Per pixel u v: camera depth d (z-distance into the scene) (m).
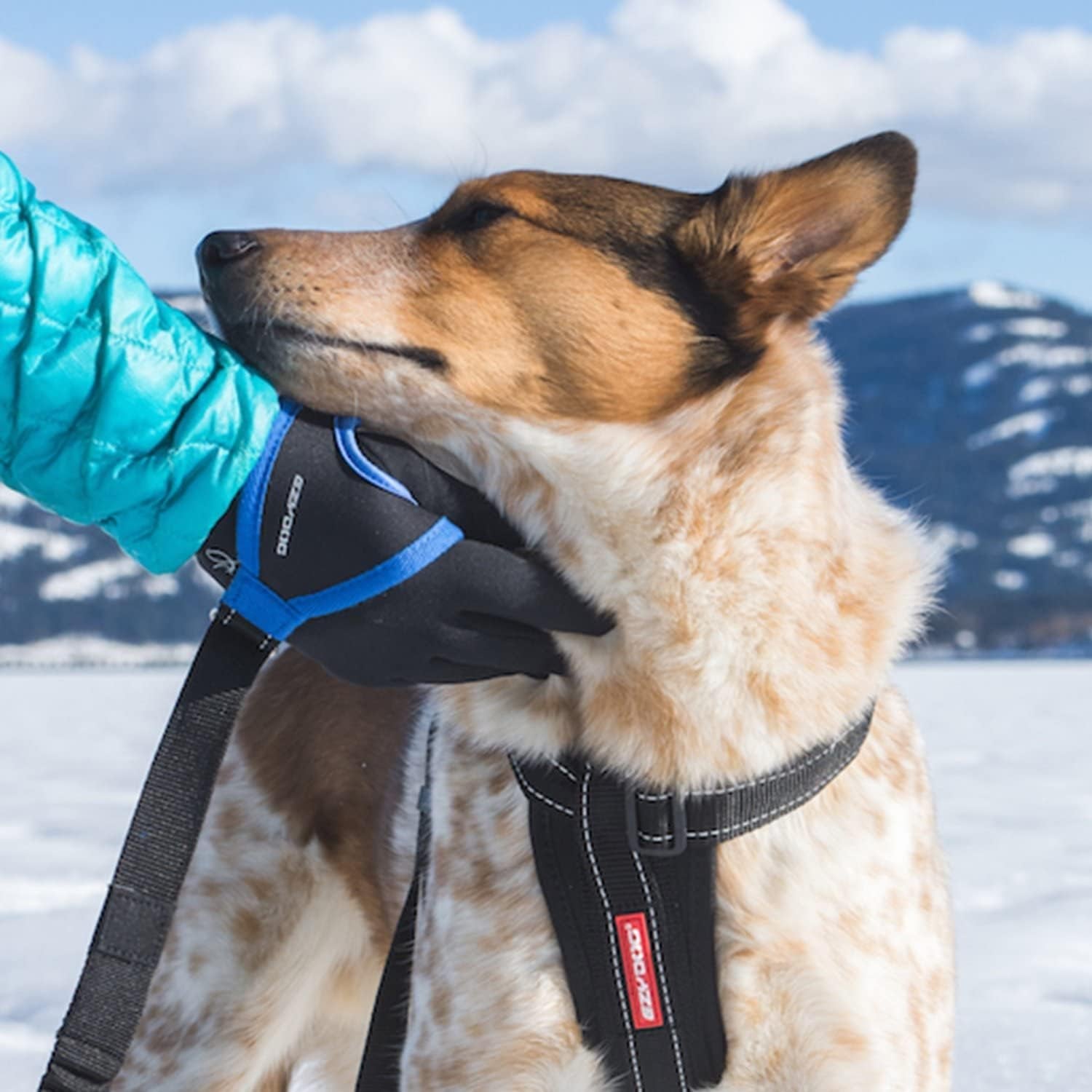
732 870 2.37
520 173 2.55
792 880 2.36
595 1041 2.40
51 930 4.95
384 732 2.99
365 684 2.29
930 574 2.60
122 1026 2.08
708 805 2.34
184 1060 2.89
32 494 2.13
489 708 2.44
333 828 3.01
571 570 2.36
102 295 2.06
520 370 2.40
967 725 14.42
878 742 2.51
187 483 2.12
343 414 2.40
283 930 2.98
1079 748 11.52
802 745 2.35
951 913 2.57
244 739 3.09
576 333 2.40
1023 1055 3.61
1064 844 6.62
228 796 3.04
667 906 2.36
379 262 2.44
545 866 2.38
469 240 2.46
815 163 2.48
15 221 2.02
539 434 2.40
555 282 2.42
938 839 2.60
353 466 2.17
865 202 2.50
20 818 7.62
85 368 2.04
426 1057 2.45
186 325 2.17
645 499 2.36
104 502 2.10
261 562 2.17
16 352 2.02
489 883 2.44
